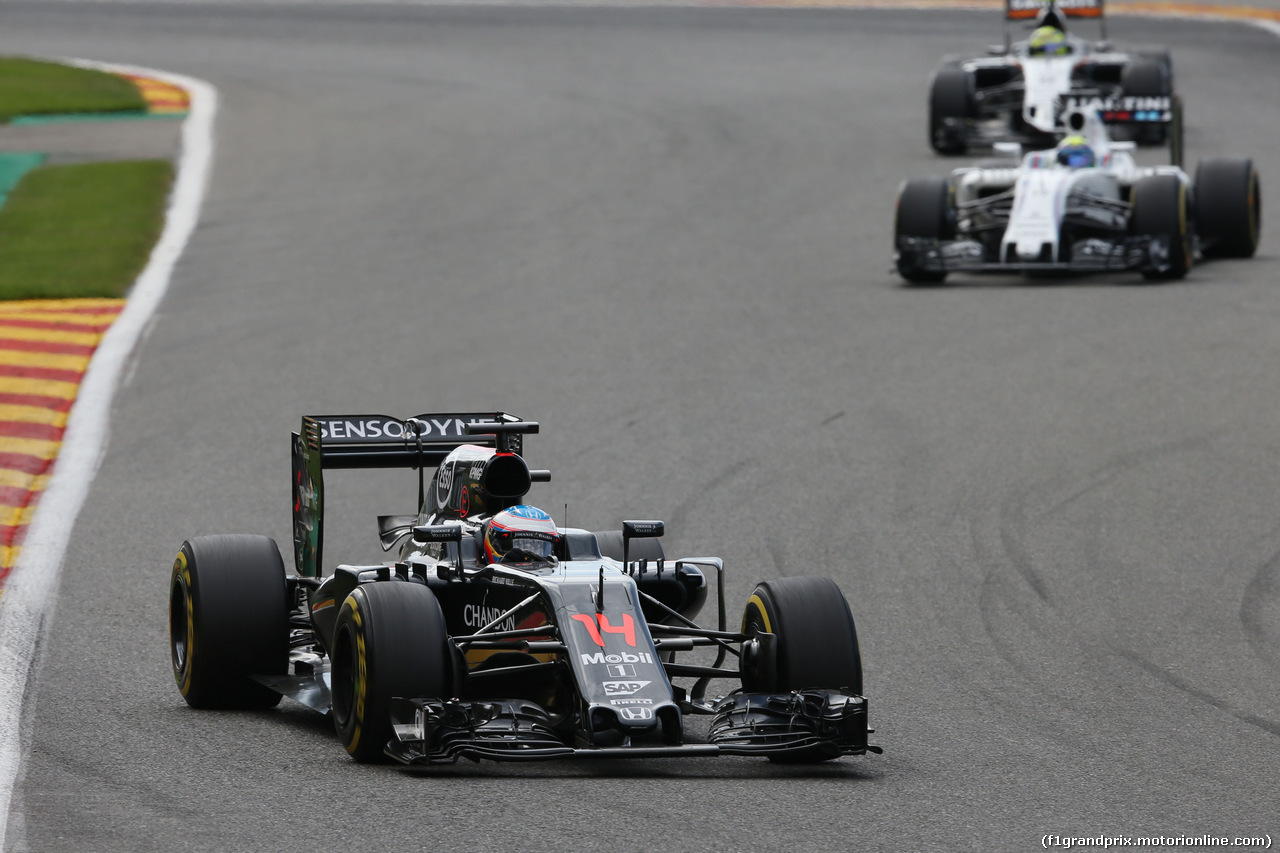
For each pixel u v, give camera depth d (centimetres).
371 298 6581
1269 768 2478
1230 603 3459
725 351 5731
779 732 2400
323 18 14725
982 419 4866
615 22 14338
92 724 2644
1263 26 13862
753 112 10588
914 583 3631
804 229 7744
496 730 2308
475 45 13325
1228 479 4288
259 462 4659
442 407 5153
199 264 7188
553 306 6419
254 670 2758
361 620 2380
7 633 3219
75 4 15775
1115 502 4150
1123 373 5250
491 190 8612
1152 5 15138
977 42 13088
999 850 2067
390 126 10294
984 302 6300
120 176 8894
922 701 2877
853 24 14100
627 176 8900
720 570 2694
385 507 4378
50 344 5859
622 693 2289
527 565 2559
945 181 6656
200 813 2164
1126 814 2238
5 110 10906
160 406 5206
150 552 3872
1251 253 6944
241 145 9831
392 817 2139
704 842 2058
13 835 2075
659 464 4566
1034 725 2725
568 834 2075
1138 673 3034
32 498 4322
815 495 4278
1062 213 6444
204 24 14575
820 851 2038
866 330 5938
